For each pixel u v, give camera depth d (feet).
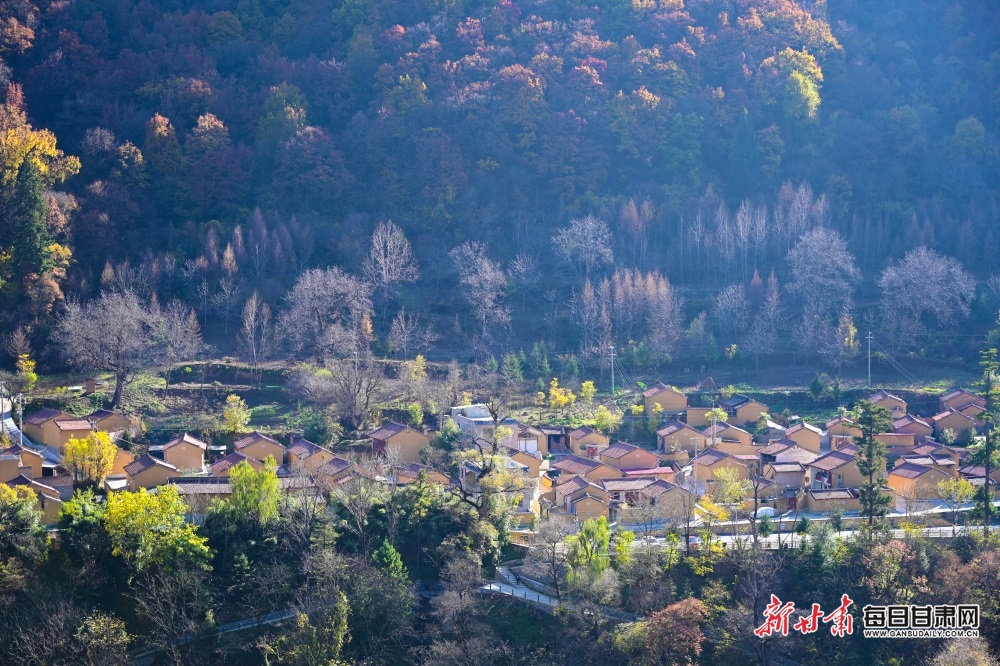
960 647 303.07
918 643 322.96
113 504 342.64
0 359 561.84
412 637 334.03
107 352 526.98
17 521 336.49
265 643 314.55
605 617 336.08
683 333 632.38
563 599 342.03
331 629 315.37
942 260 652.07
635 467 457.68
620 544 352.08
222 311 651.66
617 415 527.81
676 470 460.55
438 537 364.79
